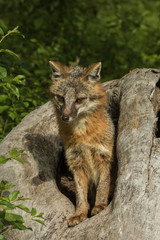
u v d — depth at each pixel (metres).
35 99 14.09
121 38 19.62
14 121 13.90
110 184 10.95
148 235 6.88
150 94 10.26
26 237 8.61
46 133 12.18
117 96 12.23
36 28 19.27
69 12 21.67
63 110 9.73
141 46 19.47
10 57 14.41
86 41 19.89
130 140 8.88
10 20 19.97
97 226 7.72
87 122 10.16
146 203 7.31
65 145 10.60
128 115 9.79
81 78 10.13
